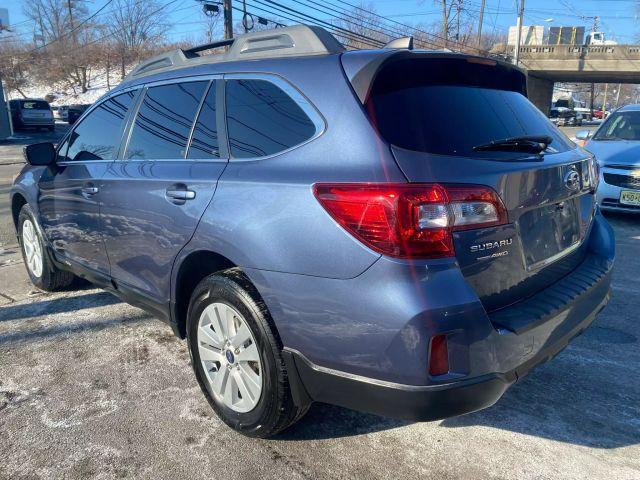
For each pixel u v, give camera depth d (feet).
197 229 9.09
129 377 11.16
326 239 7.30
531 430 9.39
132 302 11.78
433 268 6.89
